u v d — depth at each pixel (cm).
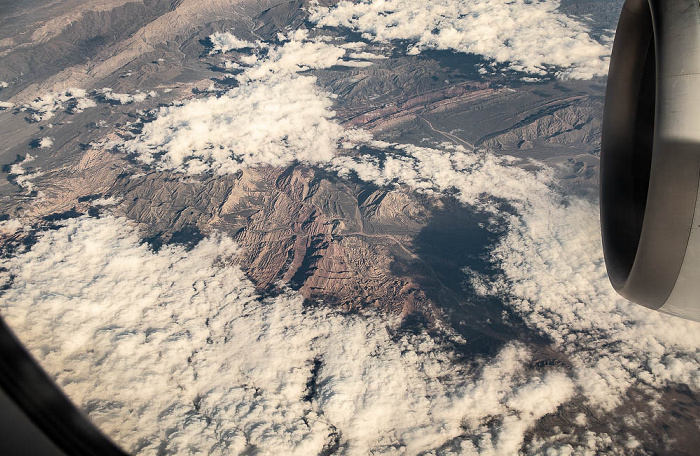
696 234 328
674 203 329
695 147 319
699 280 338
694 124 318
